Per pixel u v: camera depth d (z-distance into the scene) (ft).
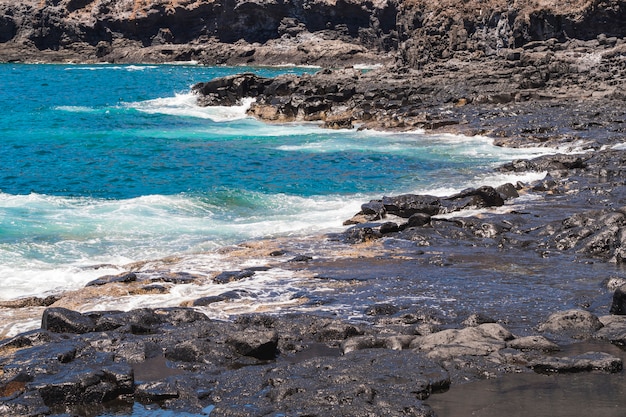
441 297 47.42
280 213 75.46
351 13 398.42
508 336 38.63
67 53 425.69
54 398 33.06
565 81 163.43
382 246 61.21
